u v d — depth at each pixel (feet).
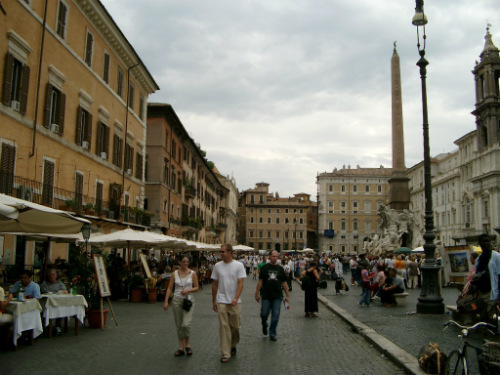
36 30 66.44
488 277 29.43
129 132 107.34
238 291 29.37
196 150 189.47
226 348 28.25
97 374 24.79
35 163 66.59
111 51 96.17
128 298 71.10
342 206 379.14
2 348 31.58
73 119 78.95
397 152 139.03
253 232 419.95
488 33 244.22
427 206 50.52
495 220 222.28
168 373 25.08
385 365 27.53
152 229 132.67
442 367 23.82
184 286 30.12
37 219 40.19
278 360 28.63
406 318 46.68
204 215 225.35
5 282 57.82
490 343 20.38
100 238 67.21
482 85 241.55
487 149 230.48
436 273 49.52
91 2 81.30
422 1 52.29
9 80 59.77
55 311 35.86
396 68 141.08
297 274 135.95
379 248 134.00
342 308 57.82
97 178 89.45
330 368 26.66
